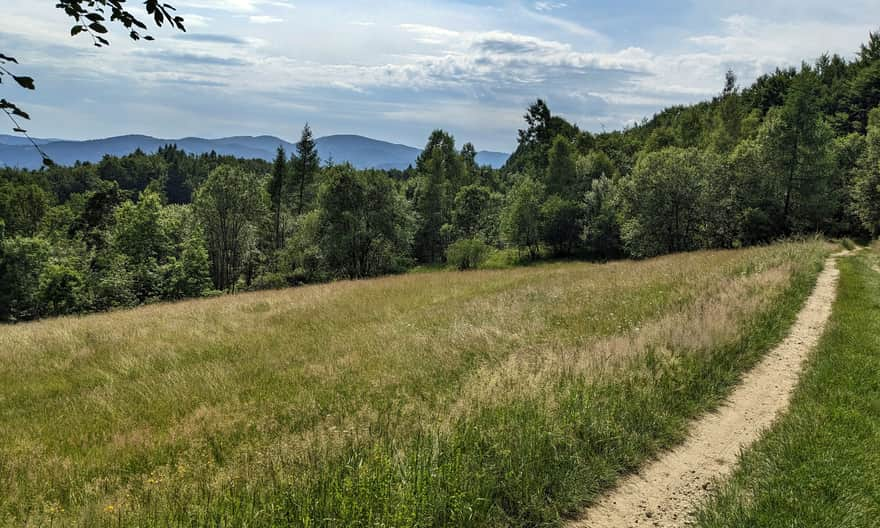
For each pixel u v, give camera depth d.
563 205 63.12
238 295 25.91
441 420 5.51
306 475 4.30
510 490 4.49
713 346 8.49
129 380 9.38
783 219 45.38
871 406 6.16
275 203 76.44
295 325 13.98
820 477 4.57
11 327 18.00
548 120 107.38
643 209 47.75
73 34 2.99
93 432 6.79
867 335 9.62
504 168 137.38
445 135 91.00
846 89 73.75
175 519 3.81
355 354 9.99
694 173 46.69
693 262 22.19
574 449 5.18
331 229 45.59
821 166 44.59
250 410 7.10
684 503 4.61
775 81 91.12
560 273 25.36
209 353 11.09
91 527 3.99
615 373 7.02
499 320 11.80
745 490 4.57
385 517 3.73
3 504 4.71
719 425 6.27
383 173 48.22
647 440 5.66
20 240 45.97
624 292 14.77
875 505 4.13
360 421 5.96
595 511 4.52
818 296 14.23
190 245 41.59
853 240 43.66
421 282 24.59
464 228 76.19
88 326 15.43
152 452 5.88
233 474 4.73
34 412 7.84
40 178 117.25
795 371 8.20
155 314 18.11
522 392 6.16
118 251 44.75
